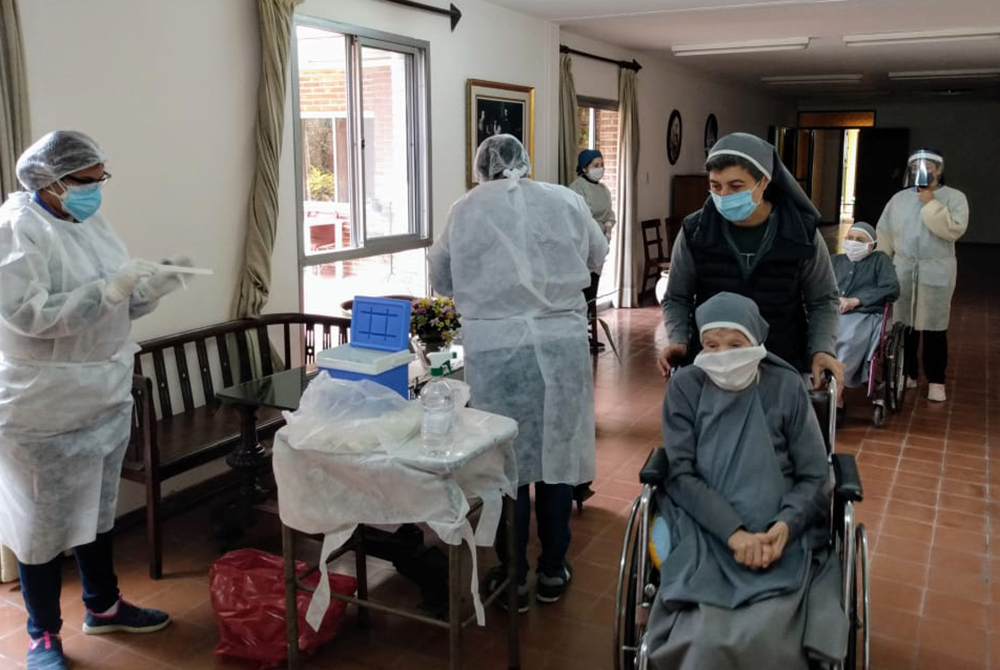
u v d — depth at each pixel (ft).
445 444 6.63
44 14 9.36
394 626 8.66
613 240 26.30
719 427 7.02
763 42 24.06
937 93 42.09
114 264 7.70
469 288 8.62
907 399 16.97
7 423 7.20
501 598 8.87
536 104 20.22
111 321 7.49
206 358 11.59
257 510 10.40
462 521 6.51
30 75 9.28
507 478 7.45
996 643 8.38
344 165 15.10
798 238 7.77
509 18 18.72
